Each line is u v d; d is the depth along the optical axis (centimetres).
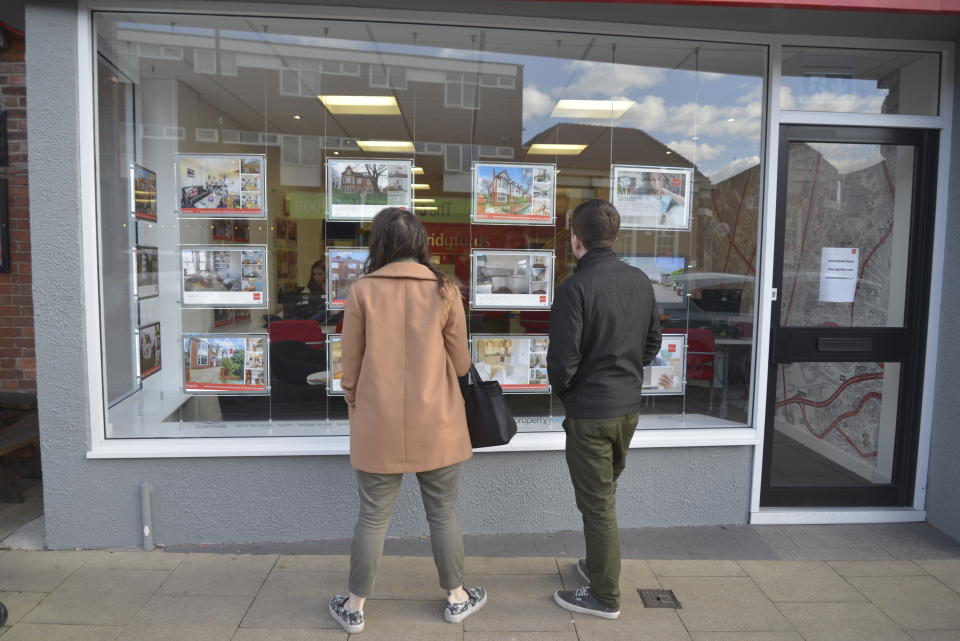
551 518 332
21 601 261
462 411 244
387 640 241
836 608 264
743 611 262
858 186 342
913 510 349
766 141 330
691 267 347
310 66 329
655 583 283
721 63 334
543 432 336
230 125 328
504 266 346
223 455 310
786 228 339
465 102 338
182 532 313
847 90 335
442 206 342
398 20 306
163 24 306
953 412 328
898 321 350
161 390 329
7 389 430
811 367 348
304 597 268
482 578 286
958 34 315
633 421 252
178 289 328
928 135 335
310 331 336
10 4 289
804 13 290
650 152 345
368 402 231
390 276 235
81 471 303
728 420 347
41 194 287
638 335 247
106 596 266
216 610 258
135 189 322
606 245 250
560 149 345
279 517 318
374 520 239
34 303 291
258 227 333
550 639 241
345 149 336
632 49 332
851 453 356
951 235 329
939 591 278
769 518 342
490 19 309
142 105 320
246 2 295
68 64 284
